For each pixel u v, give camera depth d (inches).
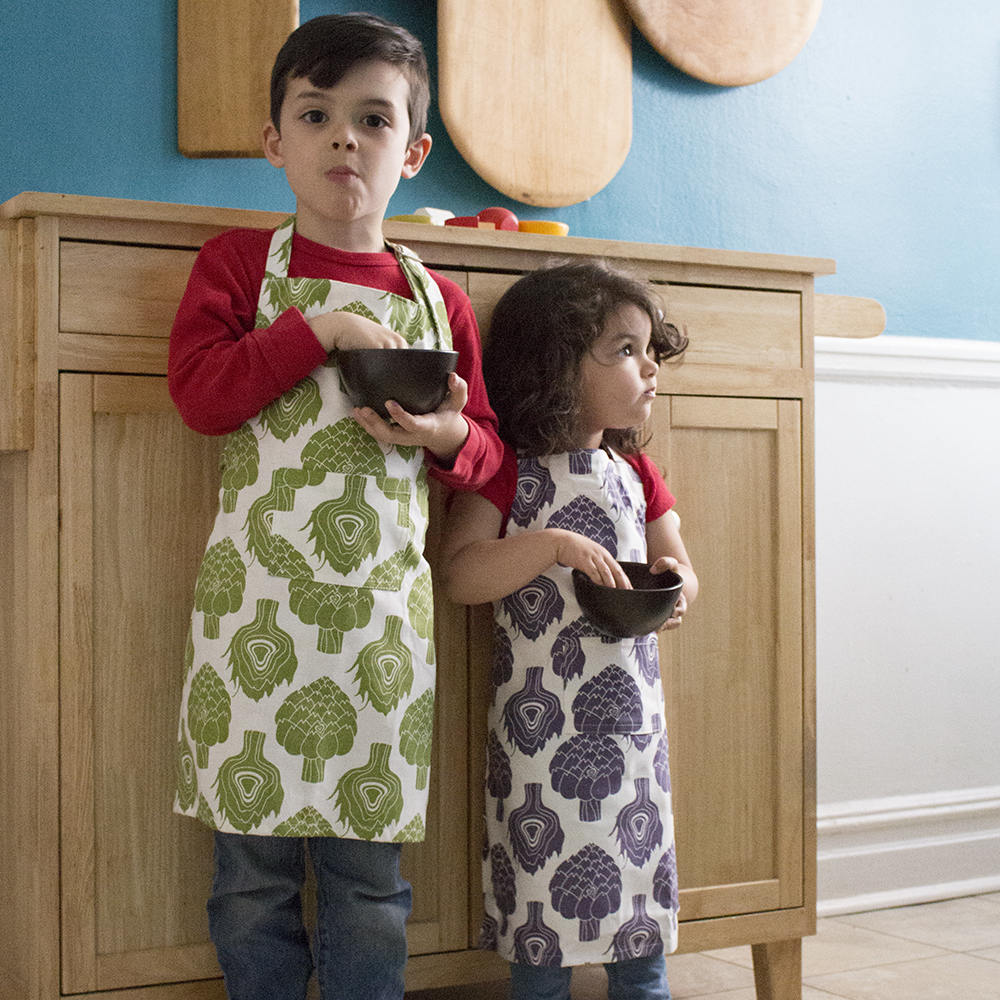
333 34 43.1
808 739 57.6
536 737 48.8
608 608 47.1
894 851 74.8
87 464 45.3
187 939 46.8
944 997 57.7
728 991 59.5
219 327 43.4
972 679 79.2
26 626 45.8
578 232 71.4
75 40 60.2
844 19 79.0
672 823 51.1
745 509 56.8
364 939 44.7
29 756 45.3
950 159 82.0
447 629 50.9
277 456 43.0
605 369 50.1
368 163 43.7
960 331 82.0
